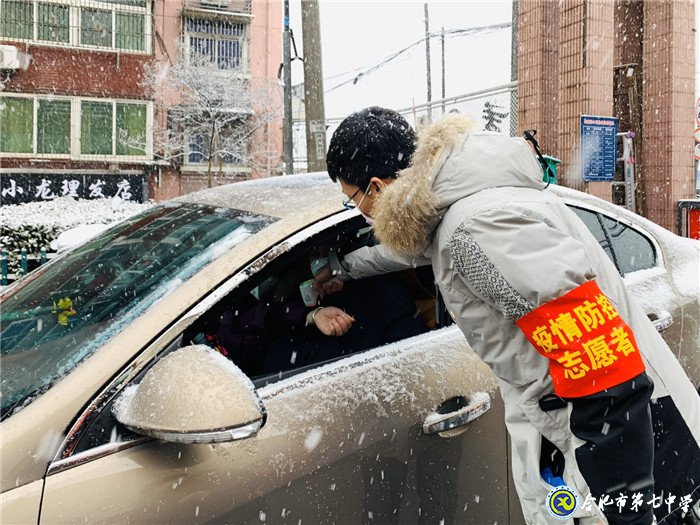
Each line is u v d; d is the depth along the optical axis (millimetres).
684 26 7305
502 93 7914
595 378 1264
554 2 7188
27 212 14805
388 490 1638
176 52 18094
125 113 17406
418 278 2035
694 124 7469
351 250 1993
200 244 1791
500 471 1847
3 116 16391
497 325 1425
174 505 1353
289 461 1505
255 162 18484
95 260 1976
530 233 1298
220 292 1573
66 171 16953
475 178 1395
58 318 1692
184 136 17891
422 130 1478
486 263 1316
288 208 1860
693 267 2535
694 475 1467
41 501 1250
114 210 16219
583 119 6637
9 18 16312
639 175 7680
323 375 1669
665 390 1445
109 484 1311
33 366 1514
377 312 1926
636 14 7641
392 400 1688
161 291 1624
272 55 19062
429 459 1709
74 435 1329
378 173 1534
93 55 17047
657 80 7426
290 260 1725
